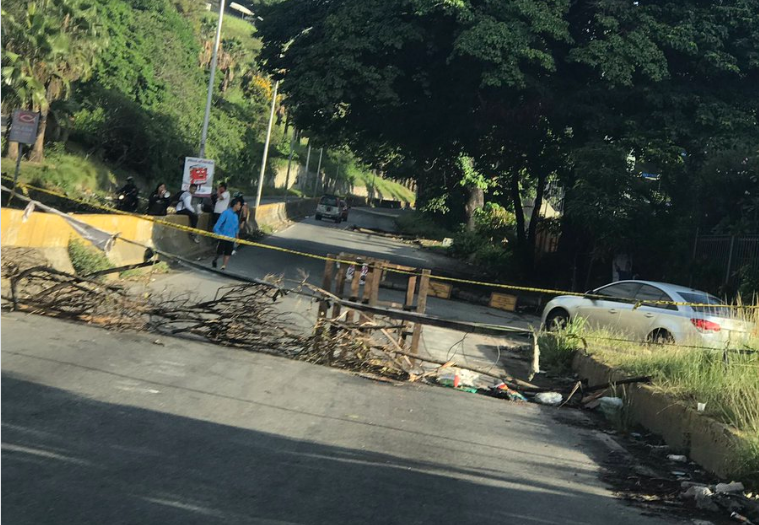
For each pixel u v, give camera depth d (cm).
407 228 6047
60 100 4366
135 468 531
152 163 5553
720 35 2594
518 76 2500
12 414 615
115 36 6419
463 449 715
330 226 5662
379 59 2778
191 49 8575
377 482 573
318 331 1061
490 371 1266
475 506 546
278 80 3266
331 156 12800
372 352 1064
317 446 651
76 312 1084
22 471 495
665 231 2431
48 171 3856
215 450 598
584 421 949
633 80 2691
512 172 3438
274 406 774
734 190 2295
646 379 980
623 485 666
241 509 479
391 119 3067
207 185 2845
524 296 2600
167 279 1759
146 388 768
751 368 920
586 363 1254
